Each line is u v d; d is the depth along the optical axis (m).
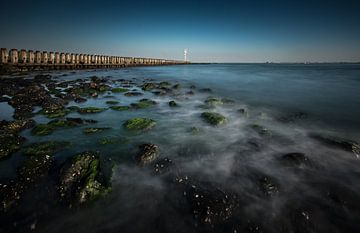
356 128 10.22
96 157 5.68
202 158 6.84
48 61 35.25
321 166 6.47
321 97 17.91
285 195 5.19
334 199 5.06
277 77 37.16
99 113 11.17
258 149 7.58
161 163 6.25
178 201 4.84
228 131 9.21
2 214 4.28
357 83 27.77
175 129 9.23
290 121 10.97
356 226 4.33
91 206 4.59
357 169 6.38
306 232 4.16
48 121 9.62
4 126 8.15
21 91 14.37
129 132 8.62
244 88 22.59
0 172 5.59
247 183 5.57
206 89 19.67
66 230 4.07
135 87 21.00
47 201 4.61
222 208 4.51
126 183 5.42
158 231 4.12
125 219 4.37
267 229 4.18
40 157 5.78
